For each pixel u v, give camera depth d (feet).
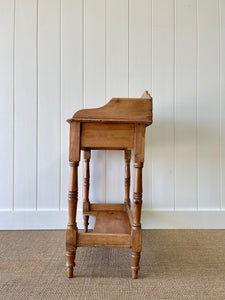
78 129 2.53
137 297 2.22
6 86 4.11
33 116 4.13
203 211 4.15
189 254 3.14
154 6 4.17
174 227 4.15
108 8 4.15
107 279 2.52
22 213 4.08
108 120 2.49
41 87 4.14
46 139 4.13
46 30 4.13
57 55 4.15
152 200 4.17
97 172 4.15
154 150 4.18
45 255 3.07
